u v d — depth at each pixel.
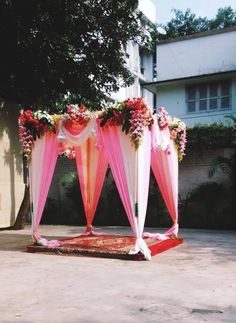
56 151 7.93
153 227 11.64
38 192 8.00
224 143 10.98
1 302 4.45
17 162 12.24
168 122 7.98
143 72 22.88
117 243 7.88
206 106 16.28
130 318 3.88
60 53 10.59
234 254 7.16
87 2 10.14
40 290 4.90
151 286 5.02
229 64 16.38
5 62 10.63
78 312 4.07
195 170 11.42
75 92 11.38
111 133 7.16
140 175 6.91
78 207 12.76
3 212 11.59
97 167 9.34
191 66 17.08
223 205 10.94
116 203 12.23
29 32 10.12
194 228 11.23
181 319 3.84
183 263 6.41
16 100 11.73
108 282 5.24
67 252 7.29
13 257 7.13
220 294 4.66
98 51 10.82
